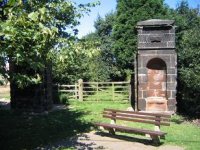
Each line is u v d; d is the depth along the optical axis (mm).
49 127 13500
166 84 16500
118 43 28547
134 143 10805
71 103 20797
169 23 16078
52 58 8523
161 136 10539
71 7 10031
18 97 18375
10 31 6109
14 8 6777
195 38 14883
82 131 12672
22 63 7840
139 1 28109
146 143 10781
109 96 22375
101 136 11820
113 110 12078
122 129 11250
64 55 8258
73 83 24031
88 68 26188
